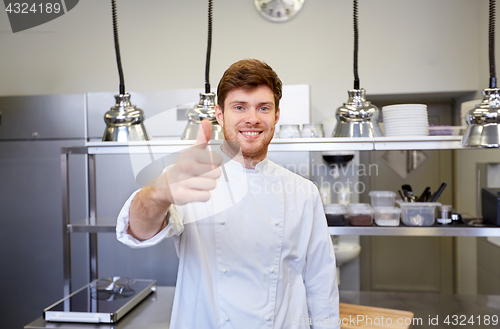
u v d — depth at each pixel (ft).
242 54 9.14
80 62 9.50
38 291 8.17
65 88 9.53
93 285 5.77
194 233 3.68
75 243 8.06
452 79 8.72
